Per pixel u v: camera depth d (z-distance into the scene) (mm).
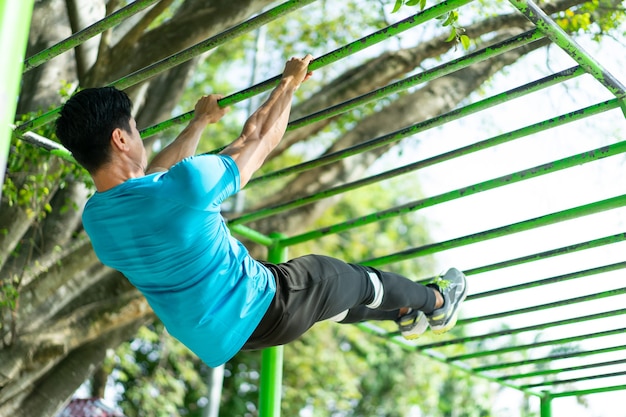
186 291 2619
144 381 13234
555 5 6273
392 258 4355
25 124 3865
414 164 3926
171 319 2688
